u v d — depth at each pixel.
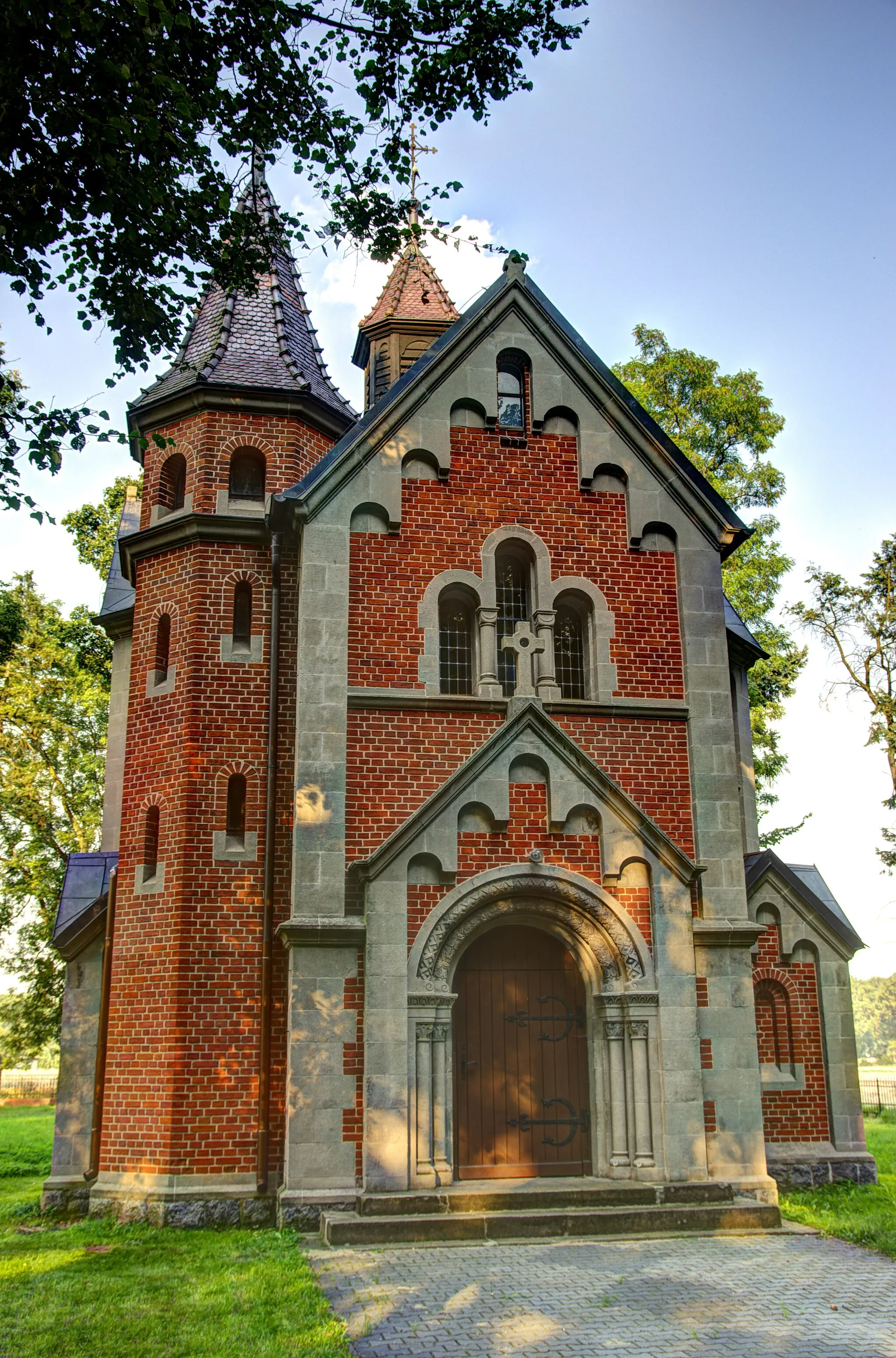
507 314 17.06
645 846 14.80
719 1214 13.12
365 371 24.97
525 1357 8.62
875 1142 23.05
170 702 16.23
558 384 16.95
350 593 15.37
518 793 14.76
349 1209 13.02
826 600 30.70
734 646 20.69
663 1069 14.10
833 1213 14.00
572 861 14.68
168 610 16.86
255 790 15.78
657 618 16.45
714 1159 14.23
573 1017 14.83
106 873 17.36
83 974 15.98
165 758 16.05
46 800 36.09
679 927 14.66
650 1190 13.34
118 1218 14.21
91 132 10.37
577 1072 14.66
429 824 14.28
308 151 13.09
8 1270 11.45
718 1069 14.59
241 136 12.48
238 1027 14.81
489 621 15.72
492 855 14.46
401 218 14.12
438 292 23.16
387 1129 13.20
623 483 16.92
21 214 10.70
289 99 12.62
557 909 14.55
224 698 16.09
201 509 16.92
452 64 12.86
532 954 14.98
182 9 11.25
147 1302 10.06
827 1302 10.13
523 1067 14.58
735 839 15.62
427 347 22.73
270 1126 14.45
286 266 20.28
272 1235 12.63
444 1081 13.69
